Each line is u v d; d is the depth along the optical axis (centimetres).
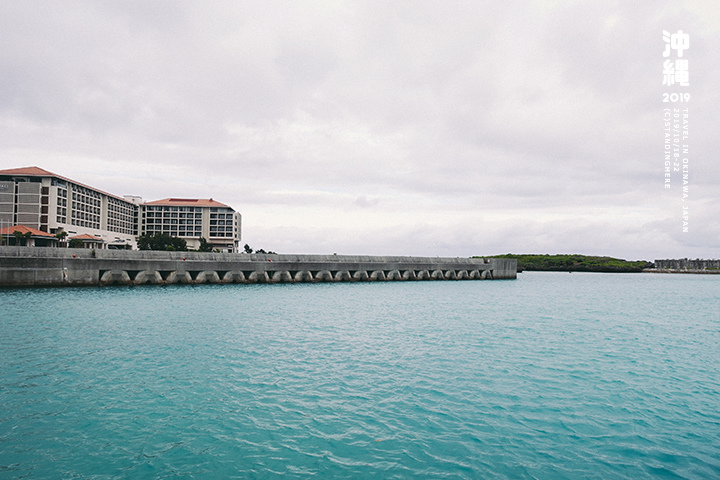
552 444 1075
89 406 1281
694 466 982
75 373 1603
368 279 7325
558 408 1311
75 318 2847
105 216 14150
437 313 3475
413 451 1026
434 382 1541
